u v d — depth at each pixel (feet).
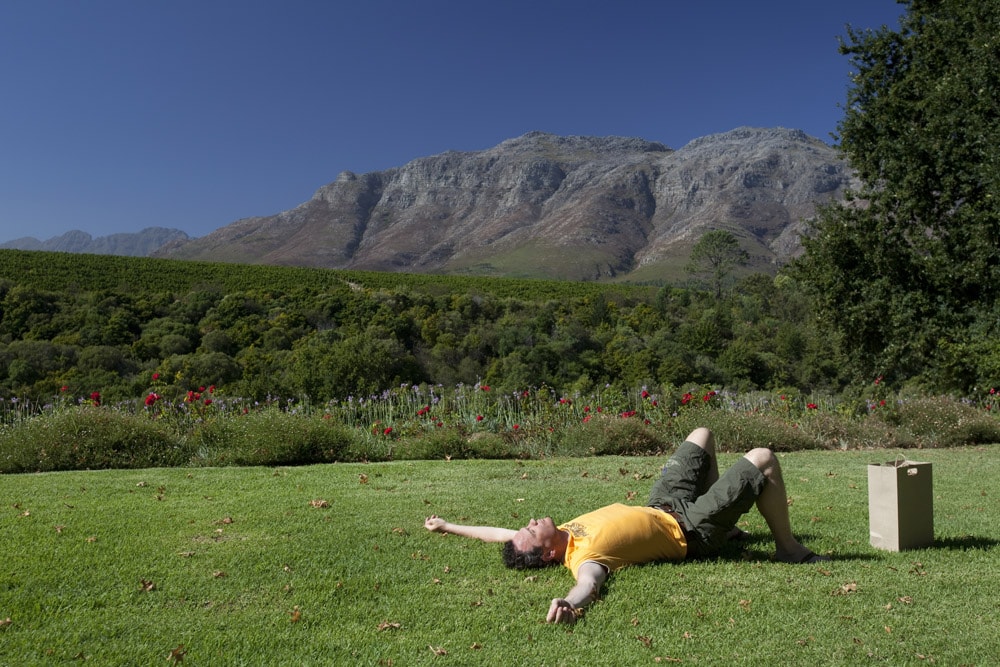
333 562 12.46
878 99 49.21
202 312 112.16
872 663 8.50
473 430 33.37
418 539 13.97
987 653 8.68
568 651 8.87
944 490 20.04
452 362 101.04
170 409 31.86
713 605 10.23
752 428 31.65
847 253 50.52
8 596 10.65
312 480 21.16
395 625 9.66
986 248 42.32
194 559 12.53
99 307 102.58
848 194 51.08
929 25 48.34
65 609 10.22
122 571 11.82
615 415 32.60
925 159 46.06
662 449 30.58
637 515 12.05
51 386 71.20
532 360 98.48
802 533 14.67
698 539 12.30
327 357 71.46
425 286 164.55
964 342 43.01
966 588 10.91
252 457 25.90
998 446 32.65
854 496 19.08
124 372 81.92
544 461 26.89
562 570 11.92
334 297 120.67
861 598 10.52
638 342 112.06
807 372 104.27
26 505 16.88
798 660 8.58
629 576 11.34
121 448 25.70
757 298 168.04
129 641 9.20
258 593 10.94
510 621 9.80
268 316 111.86
